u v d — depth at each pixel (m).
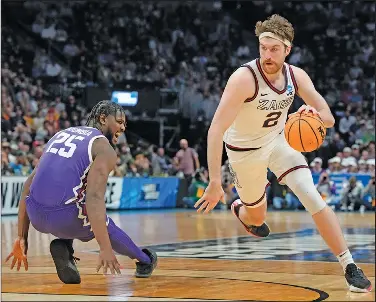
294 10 28.03
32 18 24.53
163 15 26.59
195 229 11.14
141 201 18.66
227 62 25.94
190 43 26.05
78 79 22.39
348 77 26.11
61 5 25.03
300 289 4.38
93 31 25.03
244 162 5.04
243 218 5.88
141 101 19.31
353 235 10.02
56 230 4.50
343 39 27.36
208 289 4.36
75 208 4.43
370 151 20.12
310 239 9.18
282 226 12.13
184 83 23.30
